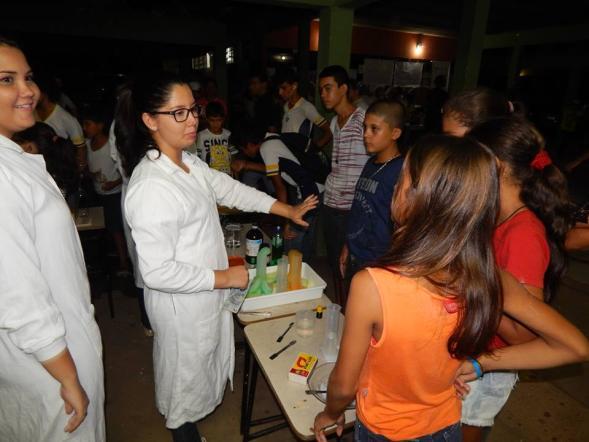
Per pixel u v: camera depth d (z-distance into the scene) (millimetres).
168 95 1202
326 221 2779
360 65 8938
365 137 1980
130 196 1219
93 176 3119
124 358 2445
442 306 729
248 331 1513
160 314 1385
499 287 729
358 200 2105
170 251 1224
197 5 6777
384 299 726
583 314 3023
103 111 3002
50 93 2990
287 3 3604
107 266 2809
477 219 690
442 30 8984
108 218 3219
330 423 1014
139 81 1235
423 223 701
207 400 1558
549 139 9453
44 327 905
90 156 3072
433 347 766
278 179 2684
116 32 6039
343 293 2629
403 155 1987
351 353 793
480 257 706
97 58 7645
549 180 1039
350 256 2293
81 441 1152
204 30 6629
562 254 1026
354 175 2580
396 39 9008
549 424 2053
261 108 4875
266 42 8672
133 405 2098
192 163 1465
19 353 998
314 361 1338
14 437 1117
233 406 2109
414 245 707
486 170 692
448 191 682
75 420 1016
